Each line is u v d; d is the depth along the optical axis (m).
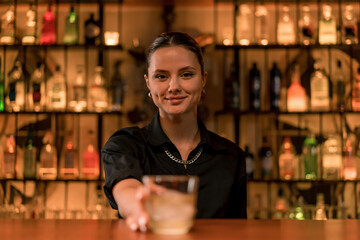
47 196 2.77
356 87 2.62
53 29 2.69
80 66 2.81
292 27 2.67
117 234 0.68
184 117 1.21
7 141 2.76
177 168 1.21
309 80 2.77
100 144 2.64
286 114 2.53
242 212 1.31
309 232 0.71
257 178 2.71
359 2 2.73
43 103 2.76
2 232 0.71
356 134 2.74
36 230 0.73
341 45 2.54
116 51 2.76
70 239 0.64
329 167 2.61
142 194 0.69
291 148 2.74
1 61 2.77
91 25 2.67
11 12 2.73
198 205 1.20
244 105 2.76
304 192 2.72
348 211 2.70
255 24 2.71
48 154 2.63
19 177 2.77
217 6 2.80
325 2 2.72
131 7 2.83
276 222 0.82
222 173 1.24
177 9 2.83
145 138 1.21
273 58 2.78
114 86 2.73
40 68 2.72
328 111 2.52
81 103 2.67
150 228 0.69
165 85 1.10
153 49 1.12
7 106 2.72
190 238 0.64
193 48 1.11
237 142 2.73
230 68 2.75
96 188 2.71
